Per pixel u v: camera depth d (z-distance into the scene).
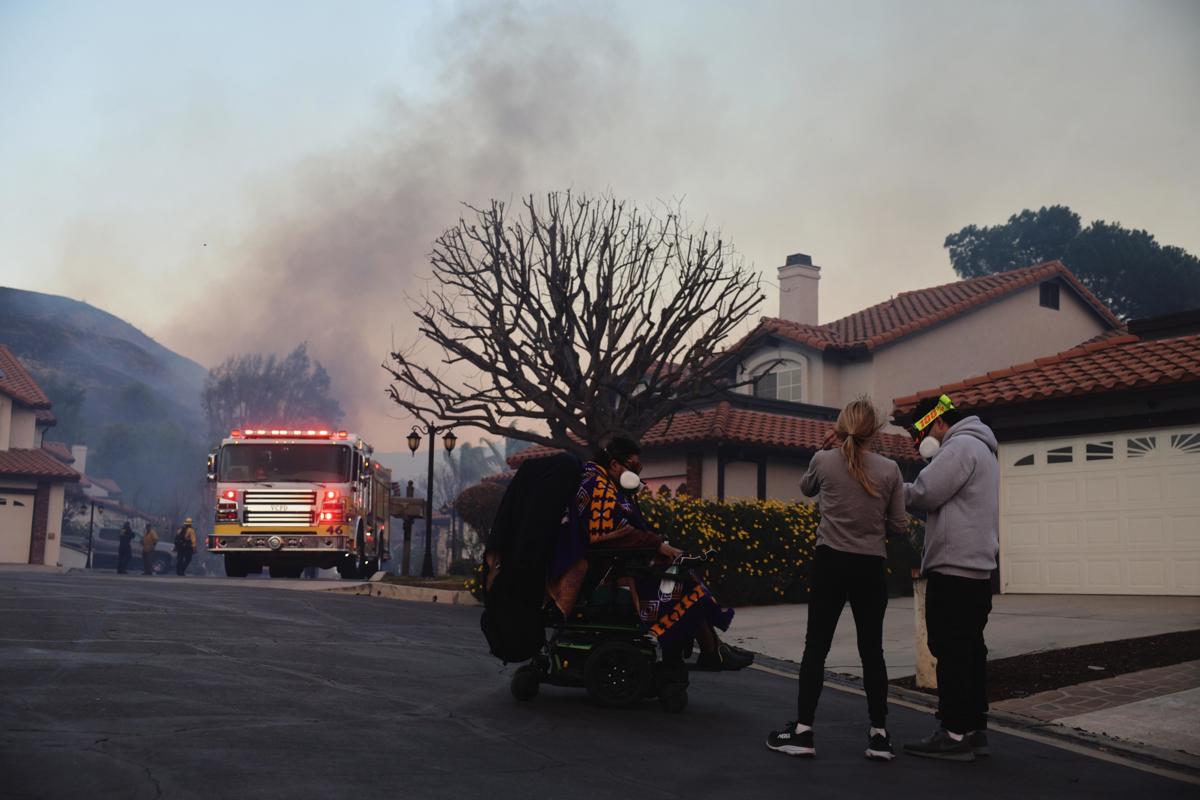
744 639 13.16
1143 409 16.34
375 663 8.59
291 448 22.83
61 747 5.00
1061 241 64.44
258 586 18.17
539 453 34.28
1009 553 17.64
